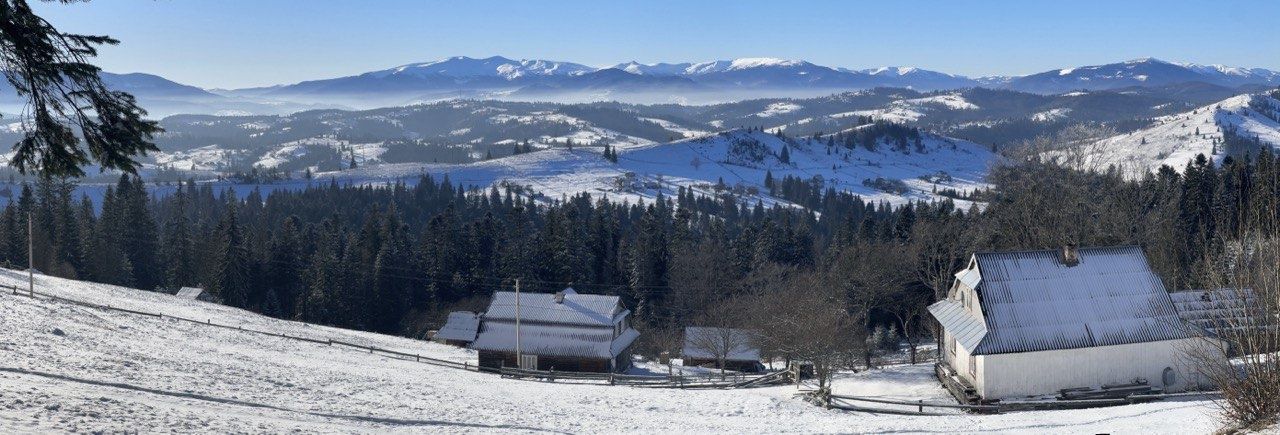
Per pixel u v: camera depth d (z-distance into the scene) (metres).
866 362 49.88
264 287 94.44
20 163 12.80
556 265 90.69
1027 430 23.20
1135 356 34.38
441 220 98.94
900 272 58.44
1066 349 33.84
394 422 21.58
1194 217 65.06
